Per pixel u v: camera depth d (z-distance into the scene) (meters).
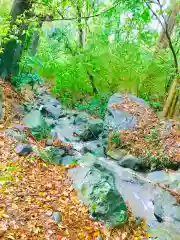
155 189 7.56
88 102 14.09
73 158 8.55
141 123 10.38
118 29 14.27
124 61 13.76
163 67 12.84
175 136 9.78
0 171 6.55
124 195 7.08
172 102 11.77
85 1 12.31
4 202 5.58
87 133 10.61
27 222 5.25
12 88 12.52
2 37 11.27
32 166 7.08
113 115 10.83
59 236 5.16
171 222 6.30
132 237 5.68
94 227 5.59
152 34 13.72
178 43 13.39
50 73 15.69
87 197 6.13
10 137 8.20
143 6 8.85
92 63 13.70
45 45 15.14
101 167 7.82
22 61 13.94
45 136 9.73
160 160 8.84
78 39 14.11
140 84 13.93
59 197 6.15
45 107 12.45
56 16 11.59
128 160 8.84
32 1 11.80
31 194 6.02
